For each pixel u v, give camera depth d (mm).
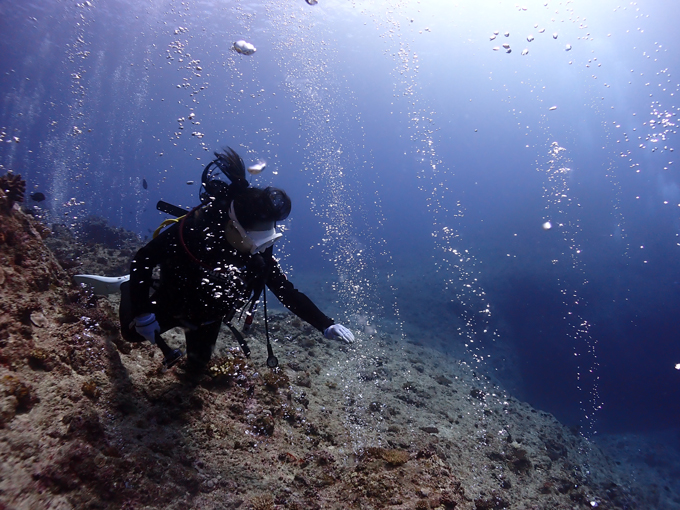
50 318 1842
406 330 10336
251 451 1873
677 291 16109
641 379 14531
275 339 4277
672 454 9773
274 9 18047
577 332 15398
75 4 19531
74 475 1208
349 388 3686
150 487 1344
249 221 1641
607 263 18391
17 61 26406
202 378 2211
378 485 1760
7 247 1873
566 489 3500
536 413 5777
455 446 3238
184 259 1680
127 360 2078
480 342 13102
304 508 1578
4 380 1285
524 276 17406
